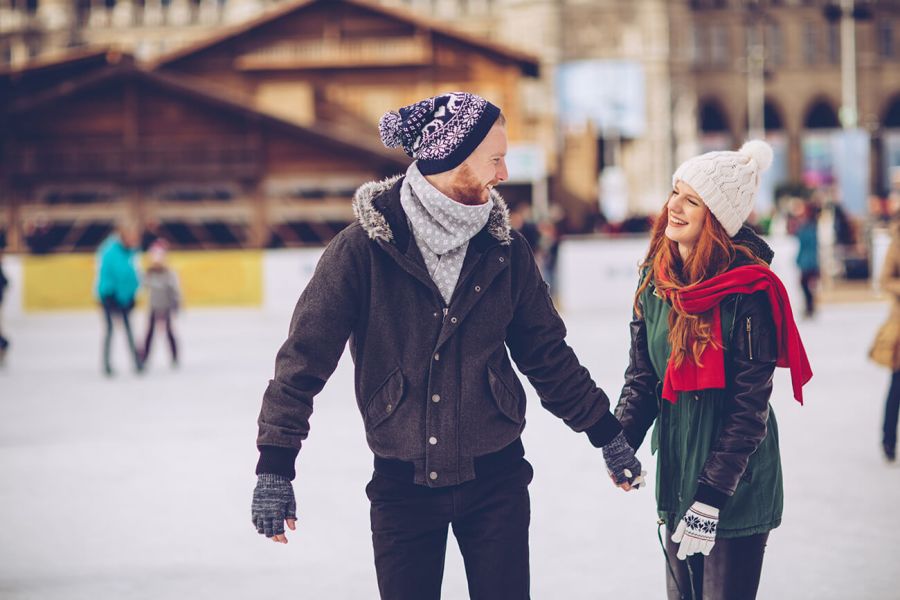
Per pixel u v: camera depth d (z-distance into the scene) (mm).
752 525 3980
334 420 12312
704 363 3951
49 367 18562
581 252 28250
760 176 4148
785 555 6777
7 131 40188
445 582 6453
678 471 4102
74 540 7500
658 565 6633
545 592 6176
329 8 51625
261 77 51875
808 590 6102
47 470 9930
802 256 24094
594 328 22781
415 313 3674
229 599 6176
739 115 87562
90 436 11703
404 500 3666
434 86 52125
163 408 13672
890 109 91625
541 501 8312
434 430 3637
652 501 8250
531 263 3844
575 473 9266
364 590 6309
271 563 6863
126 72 39719
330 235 40469
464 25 76250
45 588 6418
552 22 70500
